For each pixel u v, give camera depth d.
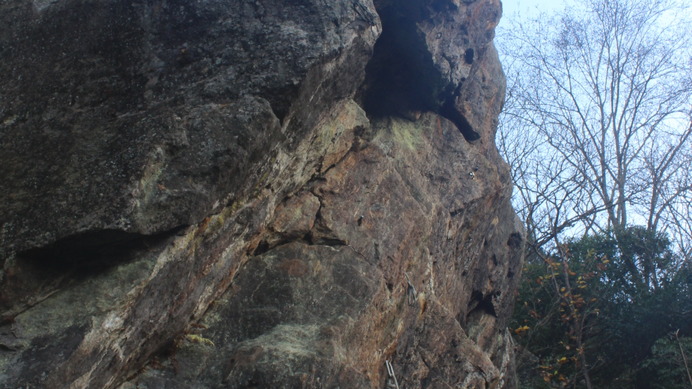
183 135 3.40
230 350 4.07
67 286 3.19
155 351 3.84
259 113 3.57
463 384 5.72
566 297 10.02
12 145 3.48
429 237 5.79
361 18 4.12
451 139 6.61
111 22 3.91
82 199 3.17
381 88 6.12
